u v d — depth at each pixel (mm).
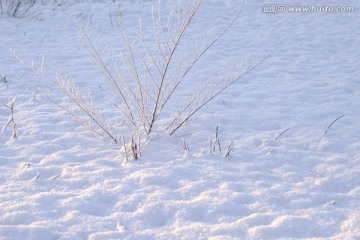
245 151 6035
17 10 13000
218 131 6699
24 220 4453
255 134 6602
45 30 11859
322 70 9234
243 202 4832
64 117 7039
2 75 8859
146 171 5426
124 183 5164
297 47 10594
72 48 10609
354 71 9164
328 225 4410
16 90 8164
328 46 10695
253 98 7914
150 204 4723
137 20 12469
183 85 8500
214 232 4270
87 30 11828
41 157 5840
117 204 4758
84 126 6688
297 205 4773
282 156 5906
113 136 6441
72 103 7617
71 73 9109
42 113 7188
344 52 10344
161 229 4355
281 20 12406
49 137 6398
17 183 5164
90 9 13312
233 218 4547
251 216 4500
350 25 12031
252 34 11484
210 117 7094
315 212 4625
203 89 8219
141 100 6809
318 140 6363
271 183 5230
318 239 4160
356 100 7738
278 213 4598
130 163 5656
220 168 5570
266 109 7449
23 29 11898
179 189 5055
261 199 4863
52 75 9008
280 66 9477
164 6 13258
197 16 12617
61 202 4773
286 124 6891
